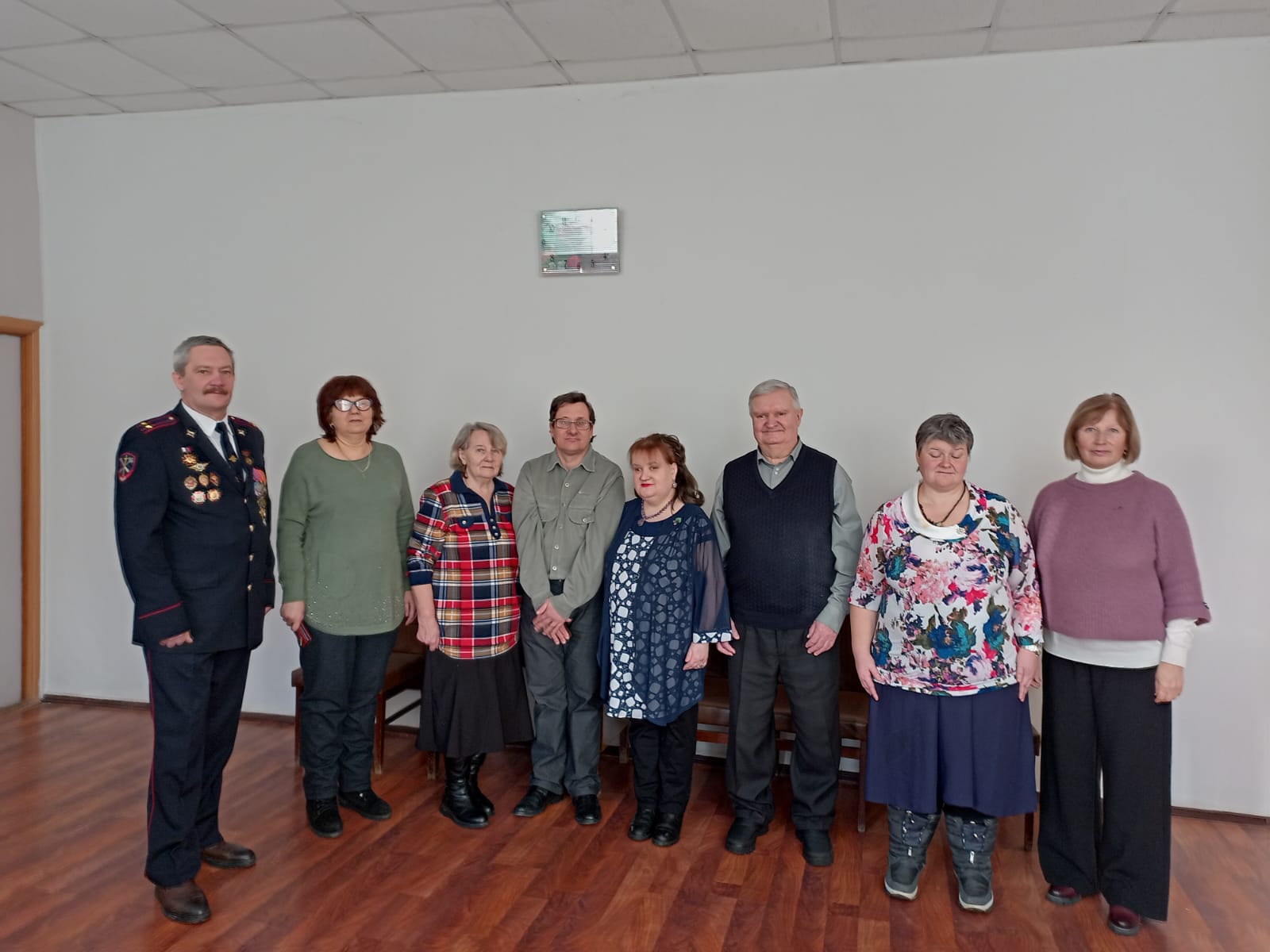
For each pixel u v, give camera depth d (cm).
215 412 242
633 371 358
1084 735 236
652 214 354
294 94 376
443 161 373
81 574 415
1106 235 317
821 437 342
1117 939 228
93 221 409
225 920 231
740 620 270
